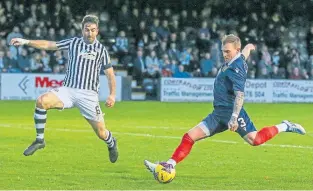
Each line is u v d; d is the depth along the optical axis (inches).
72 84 522.0
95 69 524.1
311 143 725.9
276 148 679.1
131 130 834.2
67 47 522.6
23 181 486.9
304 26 1636.3
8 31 1429.6
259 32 1578.5
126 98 1400.1
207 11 1577.3
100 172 530.3
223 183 490.6
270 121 1002.7
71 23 1459.2
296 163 584.4
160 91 1396.4
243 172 538.9
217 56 1475.1
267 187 476.1
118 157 607.5
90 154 622.5
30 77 1339.8
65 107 522.0
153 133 802.8
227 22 1579.7
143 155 625.0
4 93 1330.0
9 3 1451.8
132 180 498.0
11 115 1016.9
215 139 743.1
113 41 1471.5
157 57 1440.7
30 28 1414.9
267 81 1433.3
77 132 797.2
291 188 472.1
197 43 1502.2
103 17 1504.7
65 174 518.6
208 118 475.5
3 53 1354.6
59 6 1460.4
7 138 737.6
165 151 653.3
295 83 1449.3
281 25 1609.3
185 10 1589.6
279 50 1535.4
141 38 1487.5
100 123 532.7
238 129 477.4
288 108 1264.8
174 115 1063.6
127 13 1501.0
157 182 490.3
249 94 1419.8
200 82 1411.2
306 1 1662.2
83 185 475.8
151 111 1130.0
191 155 625.9
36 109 515.2
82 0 1541.6
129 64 1459.2
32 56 1375.5
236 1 1624.0
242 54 473.4
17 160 579.8
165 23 1496.1
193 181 496.7
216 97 471.2
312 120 1027.3
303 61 1572.3
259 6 1627.7
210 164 576.1
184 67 1451.8
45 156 605.0
